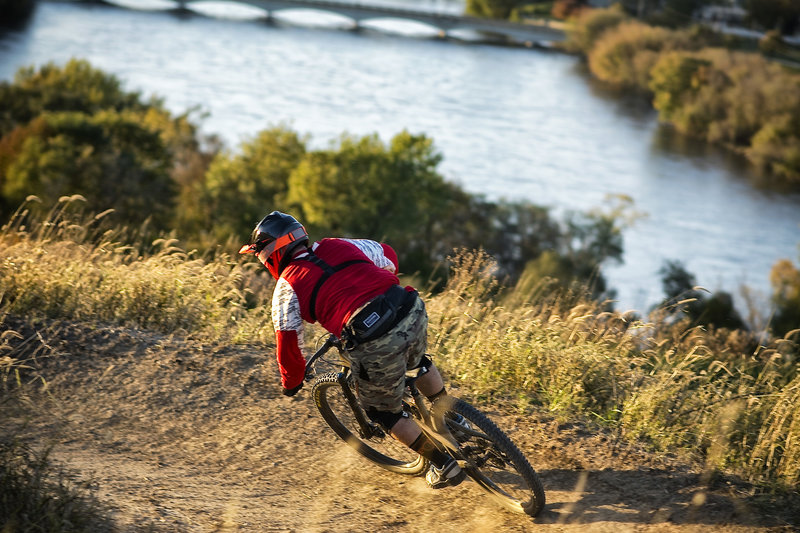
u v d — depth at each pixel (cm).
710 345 749
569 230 5541
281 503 425
